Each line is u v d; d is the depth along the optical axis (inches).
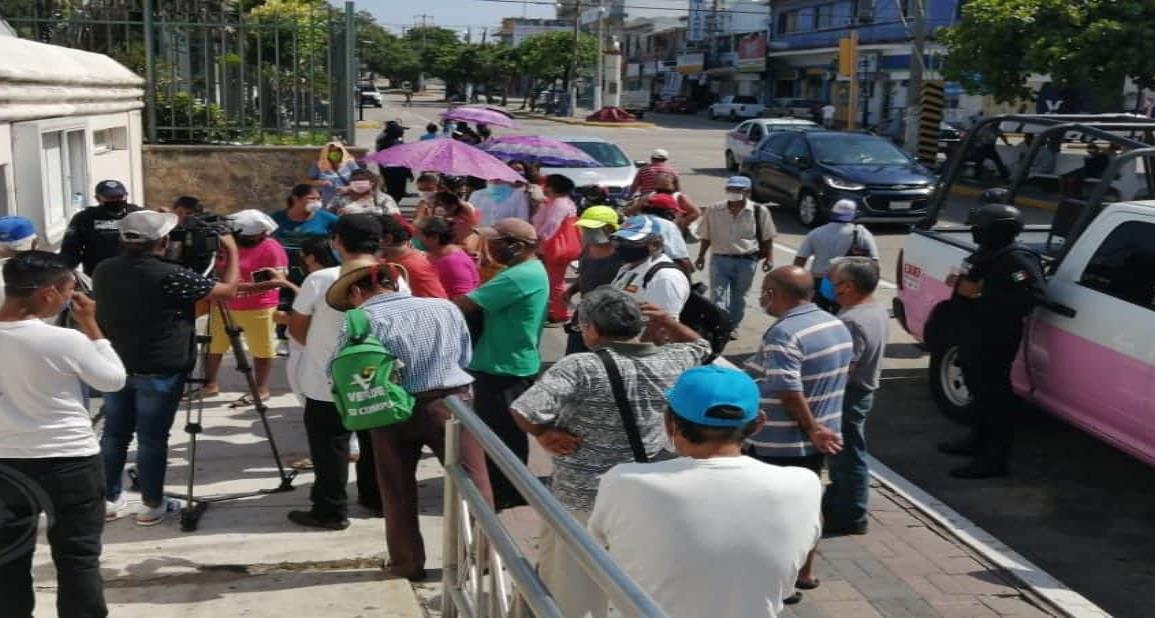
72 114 346.6
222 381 317.7
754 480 113.9
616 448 155.2
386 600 179.6
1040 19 897.5
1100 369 251.6
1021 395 281.4
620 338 156.9
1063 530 239.9
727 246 386.3
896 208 684.7
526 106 2881.4
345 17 517.7
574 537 101.3
